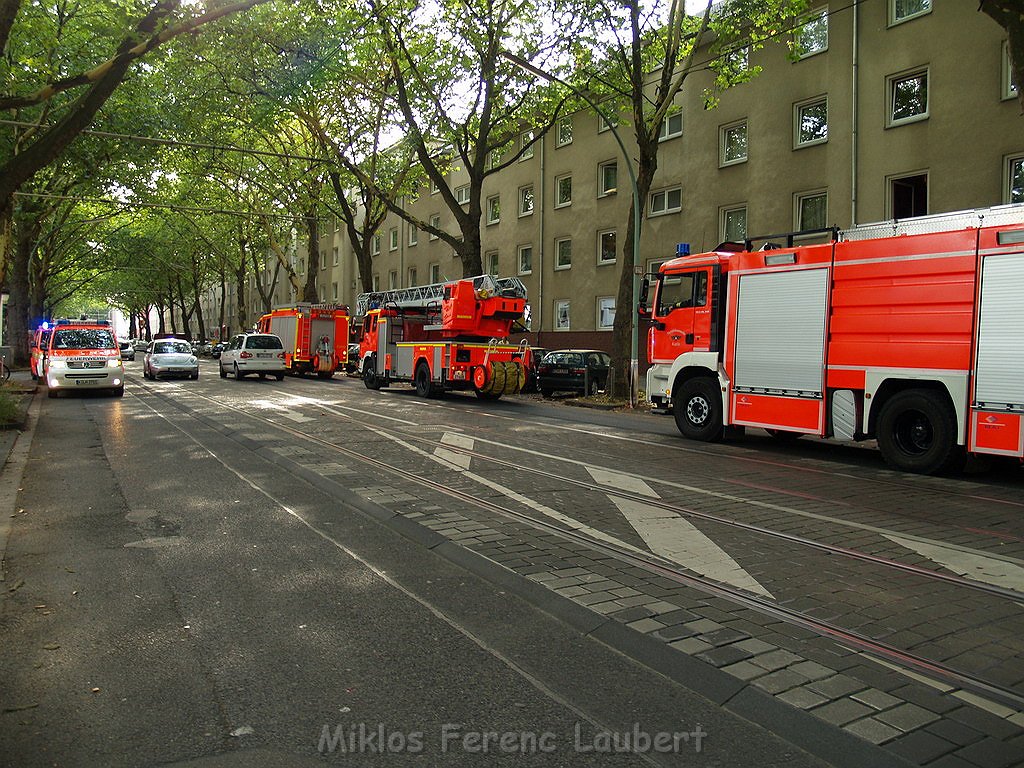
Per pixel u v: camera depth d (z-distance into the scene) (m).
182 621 4.36
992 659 3.85
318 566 5.42
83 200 28.86
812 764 2.90
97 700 3.41
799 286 11.20
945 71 18.91
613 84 20.45
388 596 4.80
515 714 3.29
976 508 7.61
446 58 23.23
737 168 24.05
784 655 3.85
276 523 6.67
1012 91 17.73
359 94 26.20
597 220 29.39
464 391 24.95
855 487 8.68
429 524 6.49
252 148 31.61
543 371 22.59
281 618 4.41
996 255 9.01
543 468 9.54
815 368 10.94
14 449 10.94
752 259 11.89
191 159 30.25
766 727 3.18
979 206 18.34
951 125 18.80
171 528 6.48
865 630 4.22
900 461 9.93
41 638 4.11
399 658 3.87
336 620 4.38
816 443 12.84
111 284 71.88
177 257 58.19
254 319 77.00
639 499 7.71
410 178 30.91
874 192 20.42
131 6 10.16
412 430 13.35
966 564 5.53
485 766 2.89
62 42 16.28
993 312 9.01
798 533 6.40
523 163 33.19
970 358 9.18
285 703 3.38
